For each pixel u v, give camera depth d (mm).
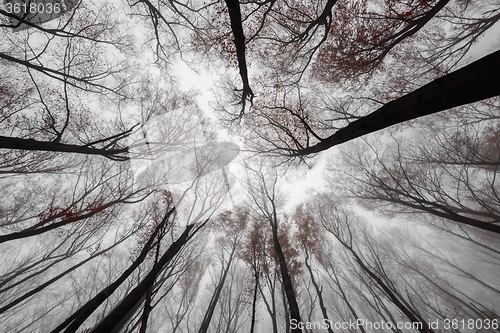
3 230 8164
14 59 6199
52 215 6465
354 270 12625
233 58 7801
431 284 12094
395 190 9273
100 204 7598
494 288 10320
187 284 12844
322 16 5746
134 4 7809
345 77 7660
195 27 8273
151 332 12383
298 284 10625
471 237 12164
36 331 10039
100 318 9289
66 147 3410
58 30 6473
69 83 7559
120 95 8648
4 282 7641
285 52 7664
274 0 5418
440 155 9750
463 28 7230
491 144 9047
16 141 2764
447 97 1893
